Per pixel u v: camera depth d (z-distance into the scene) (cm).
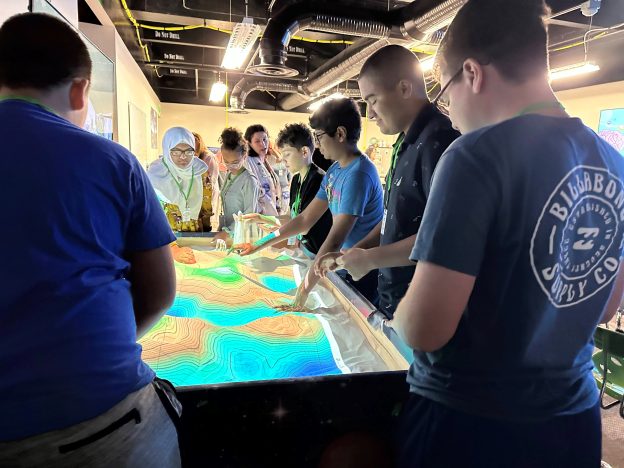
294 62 694
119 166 59
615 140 576
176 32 555
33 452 51
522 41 55
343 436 85
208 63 684
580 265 56
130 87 433
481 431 58
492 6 56
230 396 79
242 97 815
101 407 55
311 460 85
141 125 543
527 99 57
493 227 53
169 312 137
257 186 311
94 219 55
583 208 55
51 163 52
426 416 63
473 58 58
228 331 123
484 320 56
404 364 94
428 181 101
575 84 631
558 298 55
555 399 58
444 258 52
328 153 163
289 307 144
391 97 112
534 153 52
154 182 250
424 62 436
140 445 60
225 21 443
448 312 52
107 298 57
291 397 81
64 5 190
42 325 51
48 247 51
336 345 117
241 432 81
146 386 63
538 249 52
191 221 262
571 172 53
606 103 588
